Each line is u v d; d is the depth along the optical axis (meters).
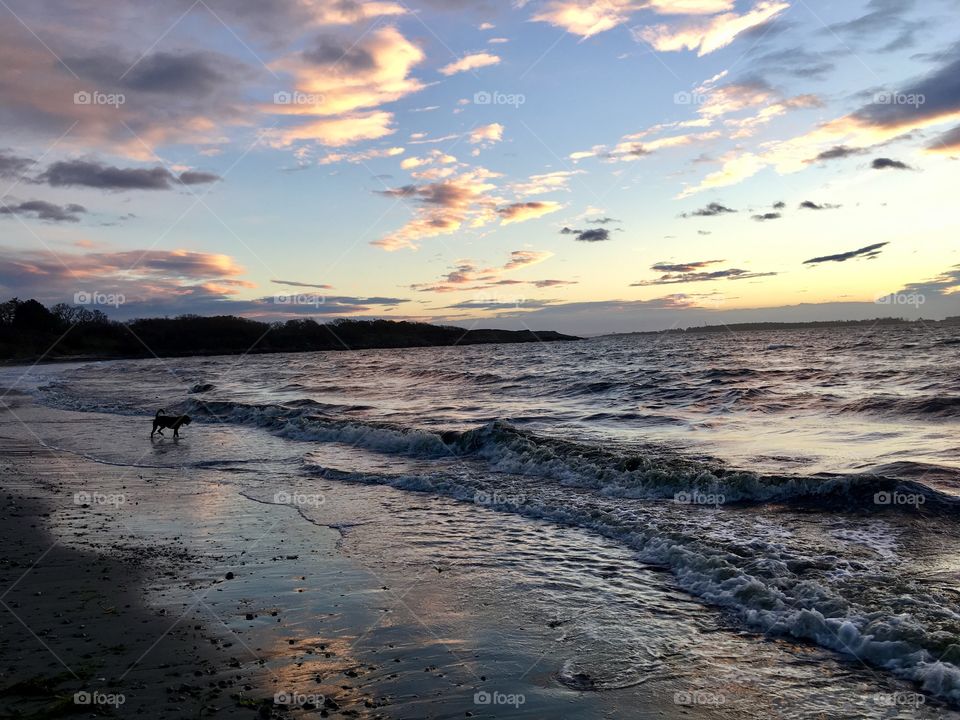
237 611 6.33
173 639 5.64
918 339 67.25
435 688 4.80
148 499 11.52
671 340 113.88
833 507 9.53
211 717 4.32
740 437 16.36
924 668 4.87
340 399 32.00
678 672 5.07
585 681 4.93
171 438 20.05
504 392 32.50
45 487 12.62
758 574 6.94
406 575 7.45
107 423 24.38
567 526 9.52
